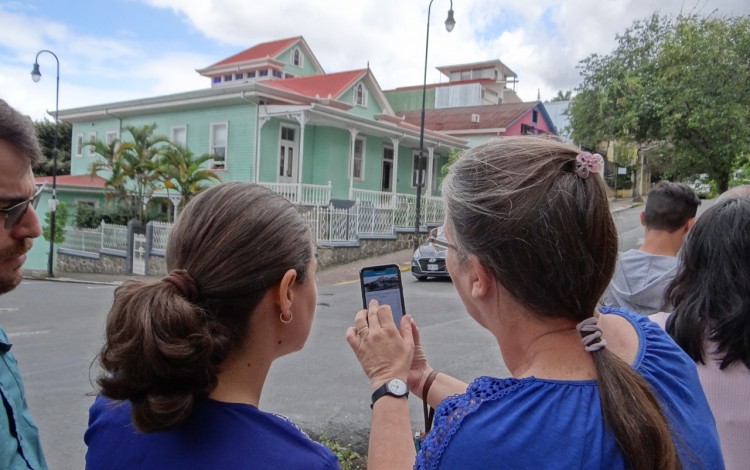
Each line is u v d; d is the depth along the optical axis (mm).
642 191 30594
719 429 1665
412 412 4480
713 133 11281
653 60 13188
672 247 2785
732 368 1670
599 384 995
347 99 23188
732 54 11375
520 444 955
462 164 1177
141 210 18984
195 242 1095
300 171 17906
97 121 24250
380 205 19938
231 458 1021
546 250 1032
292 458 1045
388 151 24438
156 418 984
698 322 1715
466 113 34156
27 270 20391
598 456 934
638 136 13633
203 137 20375
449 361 6137
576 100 16859
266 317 1150
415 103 44594
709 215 1797
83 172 25000
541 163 1084
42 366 6430
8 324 9180
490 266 1087
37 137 1392
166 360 956
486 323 1188
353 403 4879
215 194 1165
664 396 1071
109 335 1017
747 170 8344
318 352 6746
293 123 20203
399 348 1370
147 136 18828
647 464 922
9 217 1311
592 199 1057
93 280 16719
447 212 1206
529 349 1106
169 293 1022
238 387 1136
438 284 12766
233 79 33062
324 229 16594
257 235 1108
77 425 4551
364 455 3805
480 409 1023
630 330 1211
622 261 2793
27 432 1417
